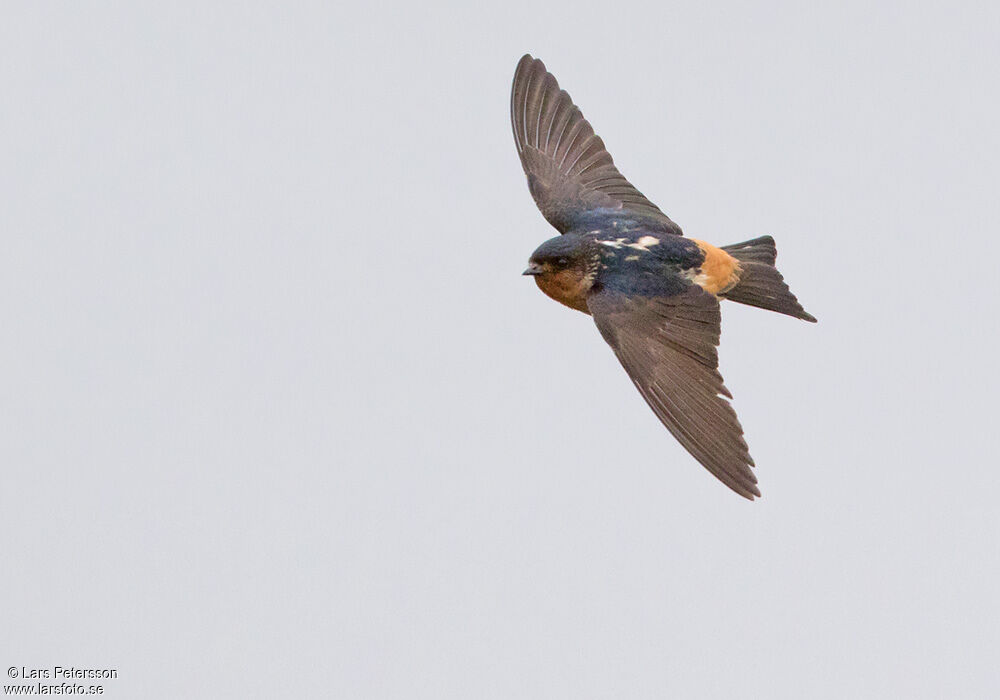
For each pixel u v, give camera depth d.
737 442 12.44
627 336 13.30
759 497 12.20
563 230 14.64
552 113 15.51
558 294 14.20
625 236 14.07
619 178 15.05
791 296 14.30
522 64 15.74
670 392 12.88
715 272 14.03
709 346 13.04
